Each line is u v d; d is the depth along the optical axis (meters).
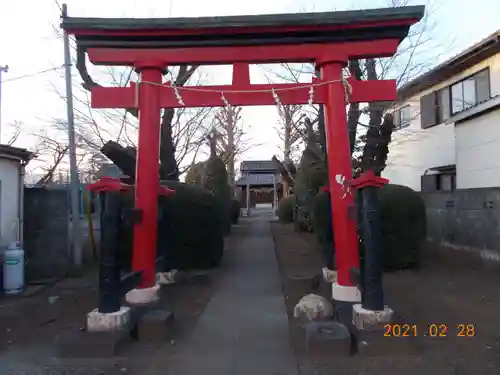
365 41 6.89
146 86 7.07
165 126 11.95
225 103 7.15
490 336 5.26
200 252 9.98
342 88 6.91
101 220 5.44
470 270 9.10
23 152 8.82
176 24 6.70
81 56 8.62
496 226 9.66
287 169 20.34
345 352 4.78
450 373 4.32
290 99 7.13
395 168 18.98
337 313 5.90
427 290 7.53
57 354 4.93
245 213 35.91
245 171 38.56
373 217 5.26
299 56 7.00
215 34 6.85
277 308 6.88
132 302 6.71
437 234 12.45
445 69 14.87
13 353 5.04
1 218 8.35
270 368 4.56
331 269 8.14
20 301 7.52
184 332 5.71
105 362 4.75
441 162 16.16
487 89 13.76
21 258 8.20
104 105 7.10
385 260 9.02
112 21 6.67
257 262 11.22
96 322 5.18
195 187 10.35
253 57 7.04
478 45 13.02
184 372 4.48
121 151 9.12
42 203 9.71
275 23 6.62
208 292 8.04
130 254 8.29
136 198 6.98
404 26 6.70
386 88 6.98
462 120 12.84
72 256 10.19
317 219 9.66
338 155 6.82
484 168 11.91
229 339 5.45
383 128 11.74
